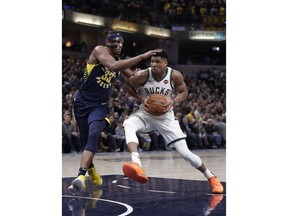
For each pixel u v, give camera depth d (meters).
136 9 21.52
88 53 19.33
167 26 22.39
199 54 25.72
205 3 22.95
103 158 9.40
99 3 19.83
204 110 15.97
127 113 12.09
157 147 12.47
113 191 4.76
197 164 4.63
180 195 4.48
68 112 10.59
